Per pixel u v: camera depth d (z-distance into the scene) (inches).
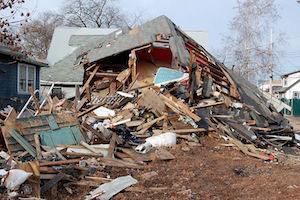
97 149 284.5
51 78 898.1
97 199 190.7
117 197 196.4
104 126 345.1
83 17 1952.5
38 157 244.7
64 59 975.6
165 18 558.9
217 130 380.8
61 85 907.4
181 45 518.0
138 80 593.0
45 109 427.5
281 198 201.0
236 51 1349.7
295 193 210.1
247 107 462.6
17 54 531.2
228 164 289.3
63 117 319.0
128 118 382.9
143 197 199.2
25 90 635.5
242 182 235.5
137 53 614.9
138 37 562.6
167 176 242.1
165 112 401.4
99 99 506.0
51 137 287.3
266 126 435.2
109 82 581.6
